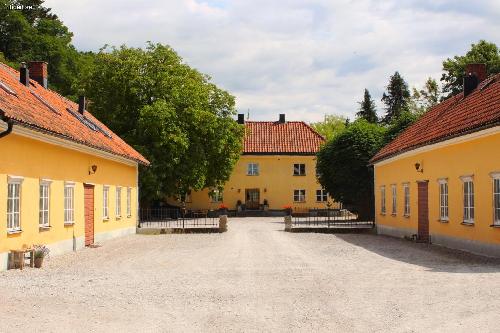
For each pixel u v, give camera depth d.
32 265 17.50
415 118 42.69
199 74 50.94
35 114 19.72
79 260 19.61
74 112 29.47
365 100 93.94
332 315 9.95
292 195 63.94
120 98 45.47
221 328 9.09
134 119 45.50
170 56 46.94
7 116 15.95
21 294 11.98
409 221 29.25
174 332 8.85
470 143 21.25
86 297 11.68
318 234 33.72
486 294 11.52
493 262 17.81
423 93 65.94
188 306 10.80
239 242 27.62
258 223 46.03
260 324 9.34
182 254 21.62
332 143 46.41
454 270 15.66
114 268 17.14
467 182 21.72
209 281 14.02
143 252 22.55
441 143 23.86
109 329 9.03
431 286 12.73
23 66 24.70
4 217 16.95
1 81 20.50
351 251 22.52
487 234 19.80
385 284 13.22
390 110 87.94
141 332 8.85
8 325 9.23
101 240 28.12
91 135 26.73
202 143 48.16
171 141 44.00
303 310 10.39
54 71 57.03
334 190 46.97
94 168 26.20
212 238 30.48
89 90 46.03
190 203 63.41
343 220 47.25
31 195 19.09
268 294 12.07
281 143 65.00
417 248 23.62
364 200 45.69
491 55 52.38
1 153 16.81
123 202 32.72
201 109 47.22
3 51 55.56
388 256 20.38
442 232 24.45
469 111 23.08
